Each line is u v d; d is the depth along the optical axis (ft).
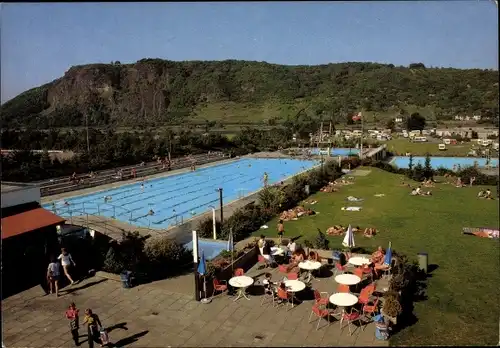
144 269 60.29
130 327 46.24
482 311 50.19
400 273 55.52
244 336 43.65
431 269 64.54
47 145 197.98
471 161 187.93
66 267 57.26
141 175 159.94
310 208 106.73
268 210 97.81
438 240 79.05
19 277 57.98
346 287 50.62
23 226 58.75
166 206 117.19
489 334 44.27
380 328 42.37
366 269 57.72
